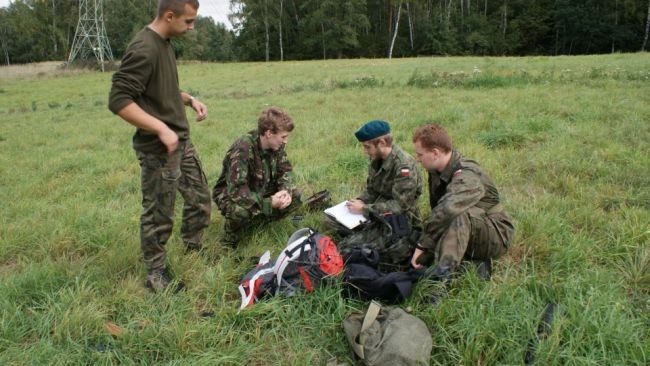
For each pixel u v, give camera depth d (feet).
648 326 8.16
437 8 180.14
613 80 37.60
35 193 18.33
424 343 7.47
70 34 209.26
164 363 8.08
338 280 9.44
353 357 7.86
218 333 8.70
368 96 39.22
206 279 10.43
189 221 11.51
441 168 10.02
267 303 9.21
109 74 105.09
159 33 9.20
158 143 9.39
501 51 168.76
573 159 17.17
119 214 14.73
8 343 8.56
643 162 16.16
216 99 47.65
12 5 205.36
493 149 20.04
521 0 174.40
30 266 11.21
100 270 11.06
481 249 9.82
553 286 9.08
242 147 11.89
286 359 8.18
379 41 182.50
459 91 38.42
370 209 11.77
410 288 9.13
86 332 8.74
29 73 113.19
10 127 38.55
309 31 183.32
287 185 12.84
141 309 9.46
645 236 10.96
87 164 22.63
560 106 26.89
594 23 153.79
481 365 7.59
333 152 21.20
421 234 10.76
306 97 41.83
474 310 8.30
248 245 12.28
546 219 11.99
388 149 11.75
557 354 7.30
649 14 142.00
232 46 206.59
